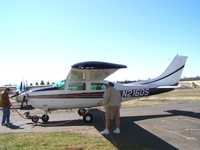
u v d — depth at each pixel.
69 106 14.31
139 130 11.13
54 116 16.58
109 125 10.88
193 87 69.19
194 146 8.32
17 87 19.81
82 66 12.83
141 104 23.11
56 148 8.27
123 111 18.33
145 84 16.55
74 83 14.24
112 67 13.10
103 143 8.88
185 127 11.55
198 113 16.11
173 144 8.62
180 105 21.33
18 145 8.70
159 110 18.08
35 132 11.05
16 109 19.53
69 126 12.65
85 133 10.65
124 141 9.16
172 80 17.38
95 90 14.48
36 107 14.09
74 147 8.36
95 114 16.53
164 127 11.66
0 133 11.02
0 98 13.95
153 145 8.55
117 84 15.56
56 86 14.20
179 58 17.67
